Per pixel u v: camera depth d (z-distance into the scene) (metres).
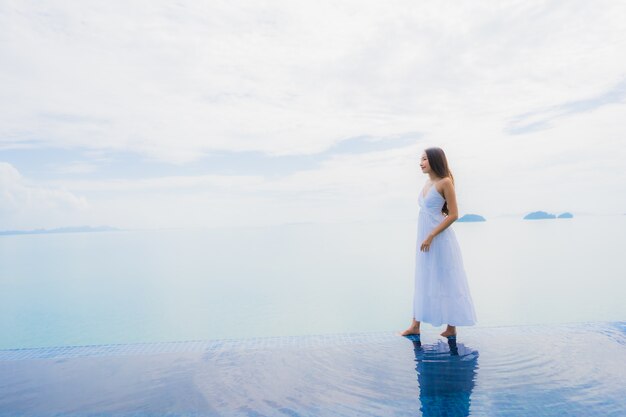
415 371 2.47
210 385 2.38
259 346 3.08
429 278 3.00
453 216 2.87
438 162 2.96
